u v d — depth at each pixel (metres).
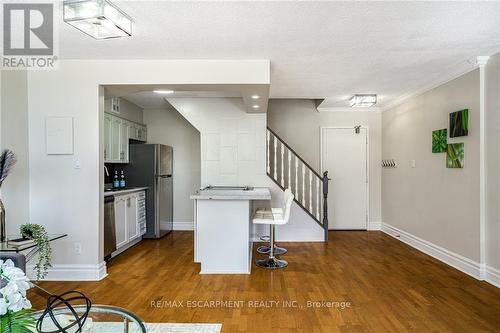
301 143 6.06
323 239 5.14
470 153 3.44
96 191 3.35
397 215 5.33
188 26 2.46
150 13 2.24
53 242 3.33
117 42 2.81
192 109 5.25
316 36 2.65
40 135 3.35
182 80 3.31
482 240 3.29
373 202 6.06
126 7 2.15
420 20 2.35
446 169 3.89
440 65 3.41
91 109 3.35
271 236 3.97
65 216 3.34
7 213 3.07
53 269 3.33
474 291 3.00
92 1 2.01
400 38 2.69
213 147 5.25
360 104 5.12
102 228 3.46
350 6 2.14
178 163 6.08
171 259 4.14
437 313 2.56
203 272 3.57
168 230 5.81
